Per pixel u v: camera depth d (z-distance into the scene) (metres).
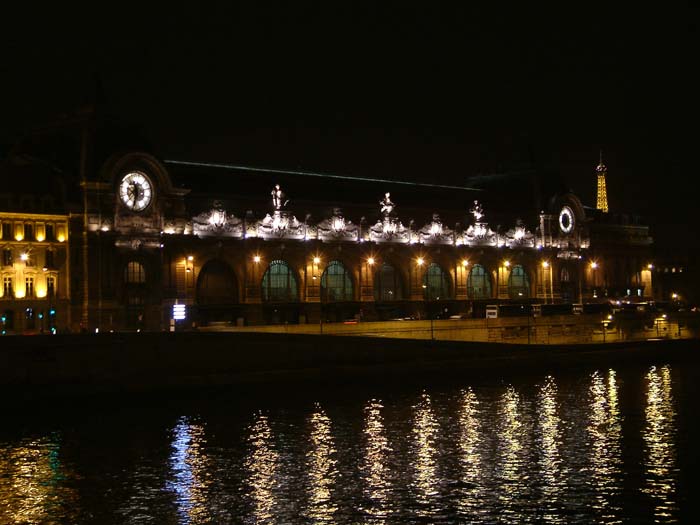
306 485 62.22
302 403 90.94
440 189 175.12
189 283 130.38
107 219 121.50
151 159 125.75
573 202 184.88
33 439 74.12
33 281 115.50
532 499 59.09
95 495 60.06
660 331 164.25
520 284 176.62
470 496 59.78
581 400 94.94
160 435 75.75
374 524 54.72
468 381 109.19
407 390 100.75
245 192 143.88
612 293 192.75
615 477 63.97
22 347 84.12
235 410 86.50
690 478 63.53
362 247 150.62
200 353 94.62
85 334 87.56
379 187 164.88
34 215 115.50
